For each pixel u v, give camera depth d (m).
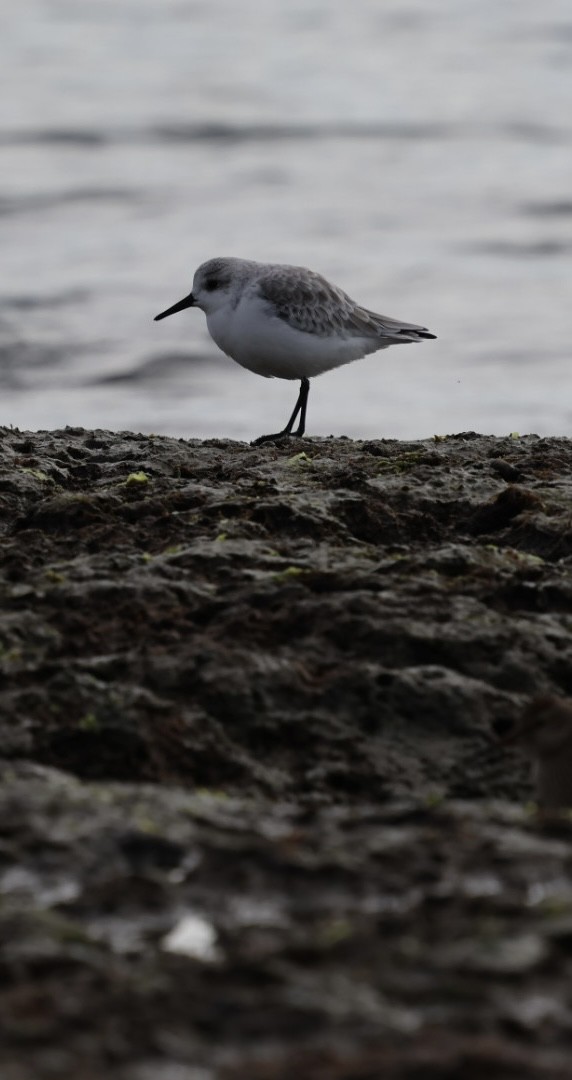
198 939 7.07
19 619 10.91
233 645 10.73
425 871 7.60
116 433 17.19
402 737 10.08
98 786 9.00
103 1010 6.45
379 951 6.90
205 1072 6.04
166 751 9.73
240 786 9.60
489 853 7.78
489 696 10.32
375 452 15.88
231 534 12.69
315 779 9.72
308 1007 6.47
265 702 10.19
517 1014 6.45
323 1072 6.01
